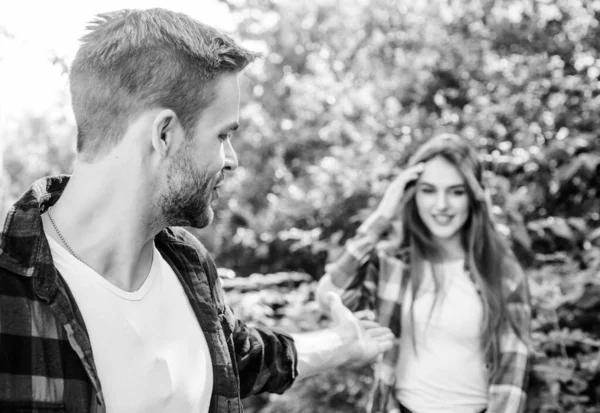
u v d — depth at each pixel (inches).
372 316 76.7
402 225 99.3
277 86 198.4
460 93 164.7
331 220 156.4
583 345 116.0
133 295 48.1
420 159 97.3
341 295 97.9
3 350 41.5
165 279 51.7
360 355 69.1
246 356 60.1
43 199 47.6
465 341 90.3
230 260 172.2
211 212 51.2
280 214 166.2
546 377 109.0
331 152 171.3
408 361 92.3
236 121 50.0
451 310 91.0
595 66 150.6
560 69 151.0
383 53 180.5
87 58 47.0
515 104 147.2
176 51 46.7
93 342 45.4
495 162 144.1
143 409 46.5
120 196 47.2
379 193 146.5
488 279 91.7
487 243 94.0
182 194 48.5
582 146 136.5
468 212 96.1
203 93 47.6
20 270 43.0
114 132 46.8
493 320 89.4
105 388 45.3
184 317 51.4
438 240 96.7
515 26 159.3
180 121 47.5
